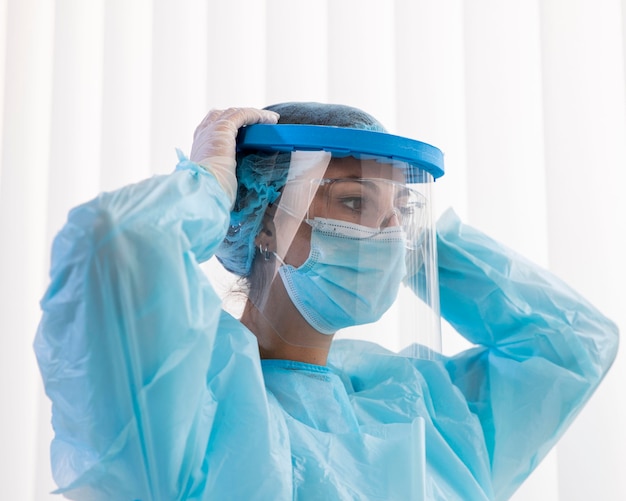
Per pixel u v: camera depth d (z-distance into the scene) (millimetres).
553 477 1609
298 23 1727
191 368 906
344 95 1694
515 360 1386
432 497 1139
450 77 1713
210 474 987
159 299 879
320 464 1032
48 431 1715
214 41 1731
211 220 957
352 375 1361
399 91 1682
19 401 1737
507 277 1399
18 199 1788
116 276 858
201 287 918
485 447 1309
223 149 1068
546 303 1396
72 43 1803
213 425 1019
